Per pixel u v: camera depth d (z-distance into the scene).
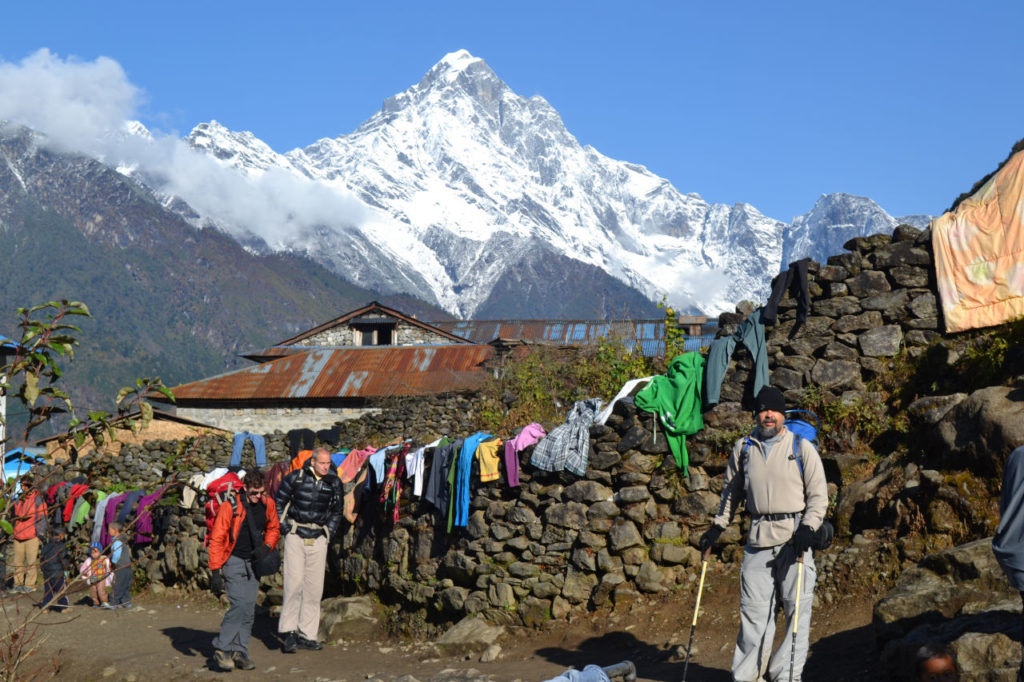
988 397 8.00
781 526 6.20
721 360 10.19
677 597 9.32
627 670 7.22
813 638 7.51
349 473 13.23
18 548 13.81
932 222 10.12
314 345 44.78
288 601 10.51
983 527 7.47
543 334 47.38
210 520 9.49
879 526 8.42
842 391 9.96
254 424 35.38
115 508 14.55
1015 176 9.74
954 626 5.90
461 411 19.42
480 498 11.03
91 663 10.07
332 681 8.73
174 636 11.82
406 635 11.25
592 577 9.93
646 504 9.91
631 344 22.84
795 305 10.41
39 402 7.00
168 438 30.12
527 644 9.69
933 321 9.93
